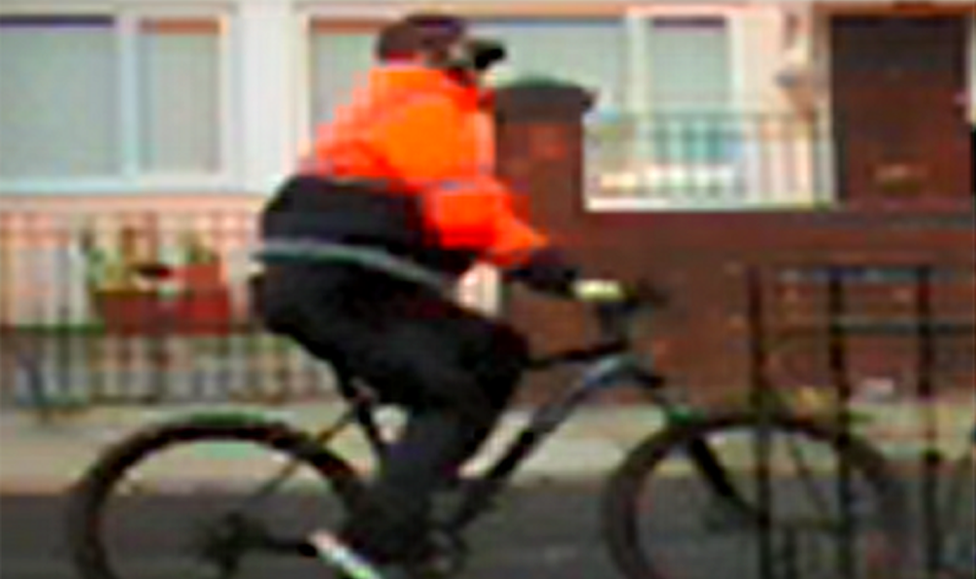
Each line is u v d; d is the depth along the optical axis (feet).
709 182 63.98
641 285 27.48
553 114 57.26
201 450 27.27
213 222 64.69
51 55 66.28
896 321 45.27
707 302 54.24
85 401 54.85
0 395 56.54
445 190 25.09
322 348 25.52
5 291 62.13
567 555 31.58
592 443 38.99
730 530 27.30
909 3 65.57
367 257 25.09
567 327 50.03
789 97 65.10
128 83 66.23
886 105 63.98
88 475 27.25
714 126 64.18
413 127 25.03
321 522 26.66
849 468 27.63
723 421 27.35
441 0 65.92
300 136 65.98
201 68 66.39
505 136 57.11
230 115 66.08
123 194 65.57
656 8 66.39
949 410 36.76
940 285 45.73
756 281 36.65
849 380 33.14
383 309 25.38
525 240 26.12
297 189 25.52
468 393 25.38
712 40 66.59
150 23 66.28
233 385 55.88
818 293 52.44
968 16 66.13
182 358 57.00
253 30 65.92
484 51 25.95
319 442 26.76
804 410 28.60
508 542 31.14
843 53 66.44
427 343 25.26
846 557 27.53
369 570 25.61
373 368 25.26
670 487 27.35
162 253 63.10
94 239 63.26
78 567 27.12
